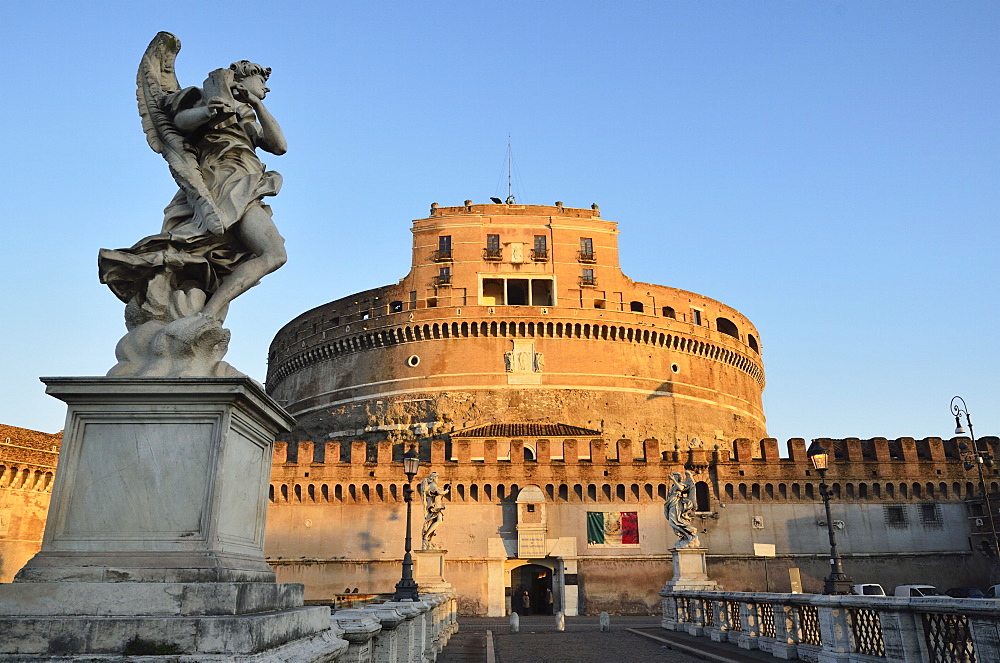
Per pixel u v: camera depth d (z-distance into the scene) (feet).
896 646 37.06
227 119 18.62
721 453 186.91
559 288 240.73
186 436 14.66
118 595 12.78
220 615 12.66
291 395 265.95
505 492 180.86
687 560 99.55
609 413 229.66
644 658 64.13
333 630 18.25
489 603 170.81
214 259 18.16
